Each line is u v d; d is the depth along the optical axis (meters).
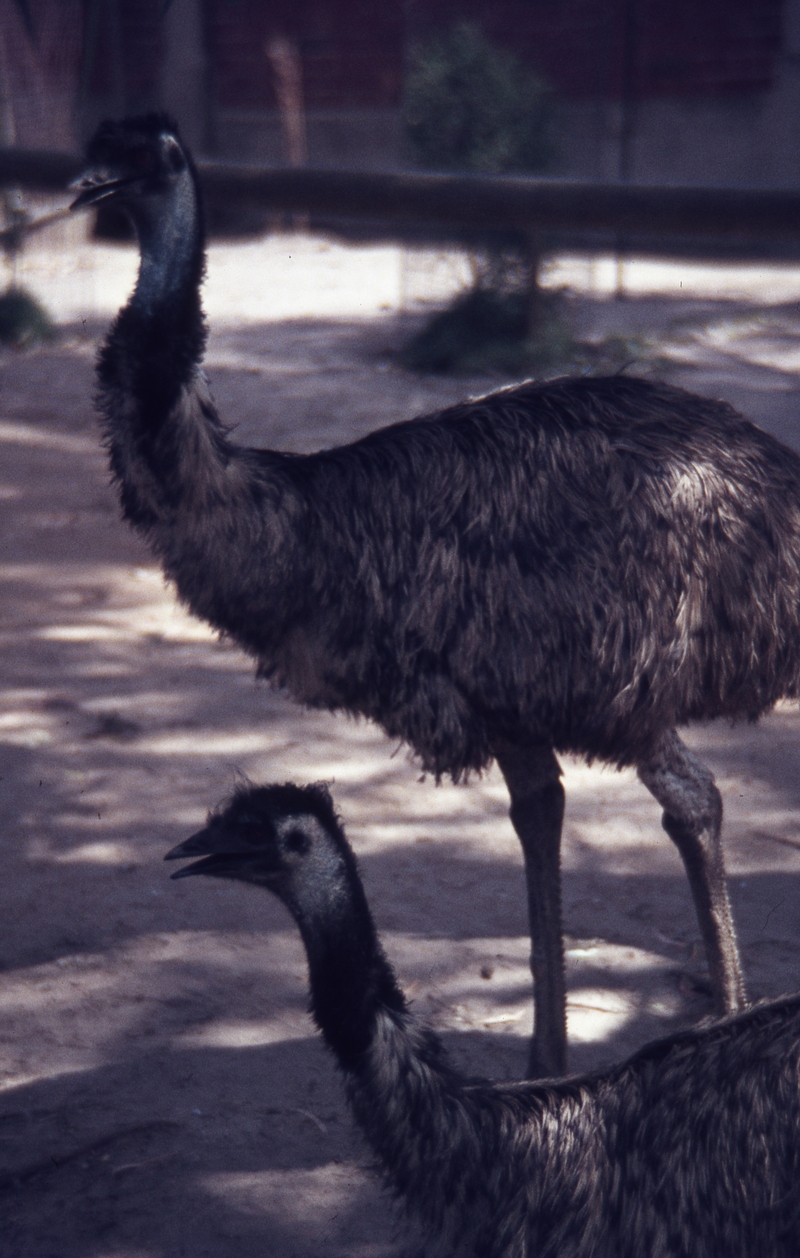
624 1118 4.12
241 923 6.52
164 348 4.84
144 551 11.30
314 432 13.68
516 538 4.81
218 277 22.09
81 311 19.56
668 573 4.82
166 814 7.43
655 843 7.17
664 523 4.85
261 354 17.06
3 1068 5.47
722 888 5.39
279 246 24.56
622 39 23.52
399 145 25.80
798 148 23.00
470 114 16.95
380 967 4.24
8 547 11.30
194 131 27.14
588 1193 4.11
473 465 4.91
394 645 4.88
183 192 4.99
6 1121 5.16
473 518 4.84
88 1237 4.61
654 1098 4.09
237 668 9.30
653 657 4.80
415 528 4.88
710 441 5.10
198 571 4.95
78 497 12.45
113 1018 5.79
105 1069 5.46
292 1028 5.74
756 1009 4.08
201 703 8.77
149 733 8.35
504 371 16.03
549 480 4.88
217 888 6.83
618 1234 4.05
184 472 4.83
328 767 7.98
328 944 4.20
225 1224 4.66
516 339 16.52
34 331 17.91
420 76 17.05
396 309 19.52
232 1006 5.88
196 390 4.88
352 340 17.75
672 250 23.31
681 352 16.73
